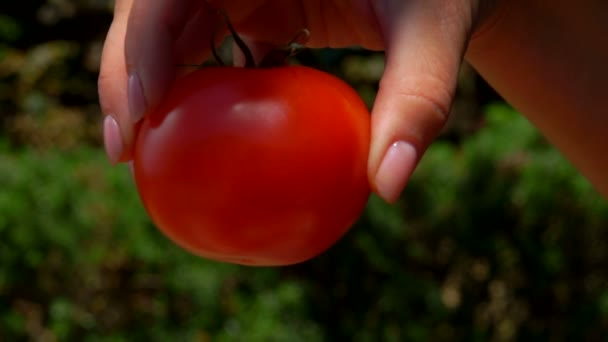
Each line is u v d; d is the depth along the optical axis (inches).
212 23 20.1
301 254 17.0
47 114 61.1
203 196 16.4
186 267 42.0
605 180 21.4
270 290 42.9
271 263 17.3
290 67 17.1
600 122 20.5
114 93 18.3
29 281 42.0
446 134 64.2
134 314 42.8
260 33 20.6
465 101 65.4
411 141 16.4
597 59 19.9
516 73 20.5
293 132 16.3
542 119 21.1
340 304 44.8
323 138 16.4
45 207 41.9
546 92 20.5
